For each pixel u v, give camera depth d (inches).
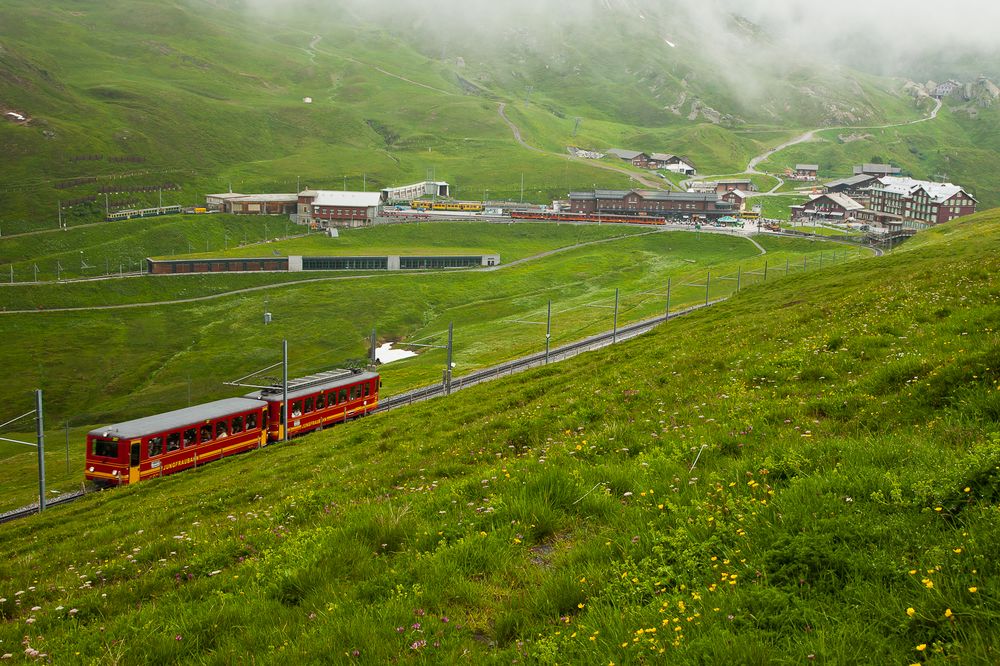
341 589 434.9
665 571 376.5
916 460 443.5
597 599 361.4
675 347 1437.0
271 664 355.3
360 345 6225.4
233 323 6707.7
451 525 500.7
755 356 1012.5
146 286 7485.2
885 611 298.0
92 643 427.2
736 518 416.8
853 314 1200.8
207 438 1924.2
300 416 2215.8
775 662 281.4
